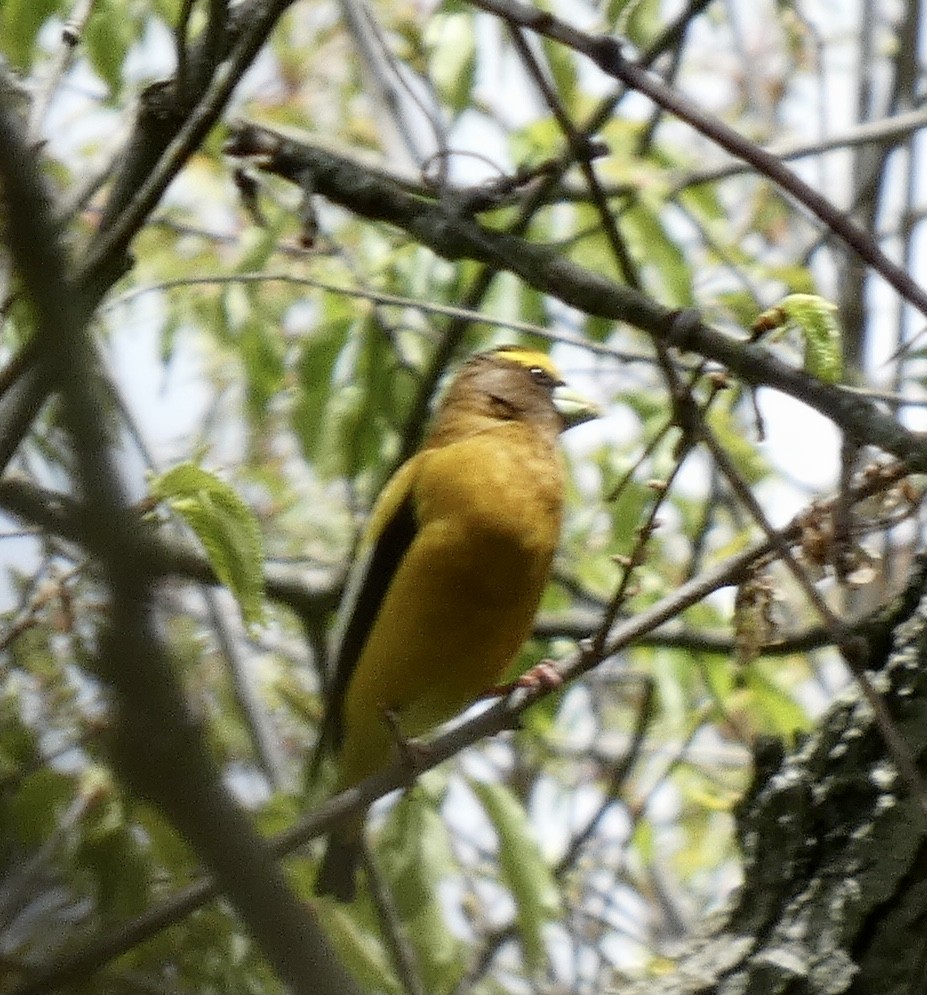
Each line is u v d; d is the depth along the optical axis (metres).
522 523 9.88
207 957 8.91
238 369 15.60
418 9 15.41
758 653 7.72
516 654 10.27
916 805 7.61
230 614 14.66
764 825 8.10
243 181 8.97
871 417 7.13
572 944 13.64
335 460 13.60
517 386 10.79
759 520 6.63
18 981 6.19
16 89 8.48
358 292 10.88
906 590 8.02
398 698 10.05
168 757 2.82
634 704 18.72
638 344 16.00
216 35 7.79
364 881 12.32
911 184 15.97
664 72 15.95
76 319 3.11
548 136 12.77
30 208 3.12
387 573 10.11
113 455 3.00
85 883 8.93
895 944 7.57
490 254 8.43
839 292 15.50
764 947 7.91
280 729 15.18
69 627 8.52
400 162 14.80
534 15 6.93
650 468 13.45
